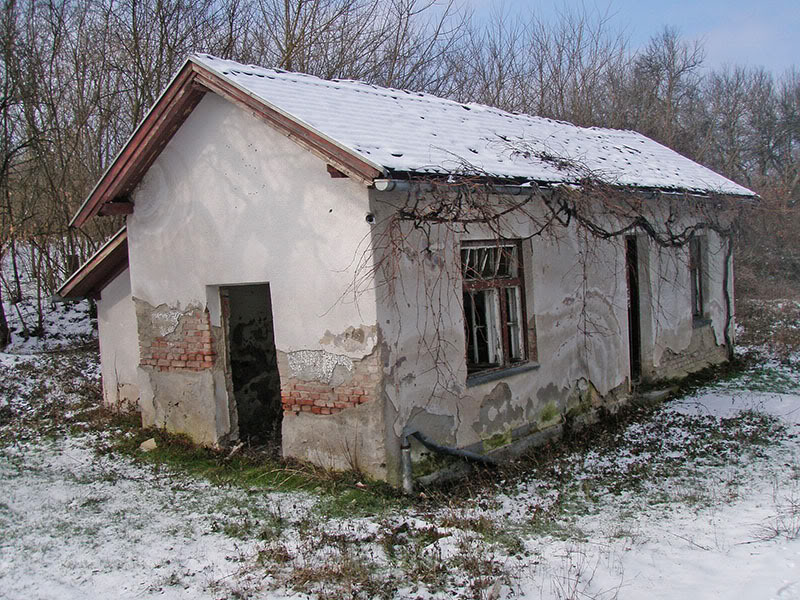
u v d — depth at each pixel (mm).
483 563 5289
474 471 7828
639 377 11859
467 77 25859
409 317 7191
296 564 5430
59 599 5004
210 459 8297
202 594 5012
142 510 6848
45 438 9453
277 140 7496
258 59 19547
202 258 8375
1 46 16766
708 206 12922
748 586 4703
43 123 18406
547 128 12289
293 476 7477
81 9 18922
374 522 6258
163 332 8977
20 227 18375
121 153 8438
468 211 7457
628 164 11891
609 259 10484
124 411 10609
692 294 13508
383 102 9234
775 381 12805
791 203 31078
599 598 4703
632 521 6395
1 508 6934
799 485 7199
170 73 18141
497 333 8719
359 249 6926
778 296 24422
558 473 7945
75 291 10688
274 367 10445
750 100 38062
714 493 7141
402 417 7105
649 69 32562
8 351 16031
